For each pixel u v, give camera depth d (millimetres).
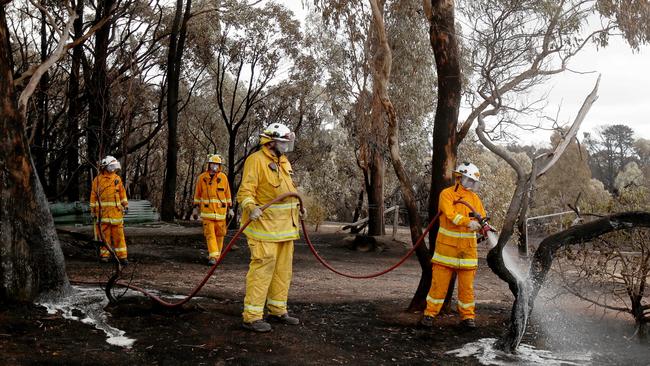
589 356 5633
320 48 22766
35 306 5926
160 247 14320
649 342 6133
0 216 5816
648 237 6438
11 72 6039
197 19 25391
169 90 21984
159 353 5055
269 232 6000
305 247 18047
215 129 33625
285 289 6418
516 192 5949
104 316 5953
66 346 5004
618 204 14844
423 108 19609
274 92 27609
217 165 12023
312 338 5848
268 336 5770
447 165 7258
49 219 6258
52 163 19641
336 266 13469
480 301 8484
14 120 5988
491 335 6352
